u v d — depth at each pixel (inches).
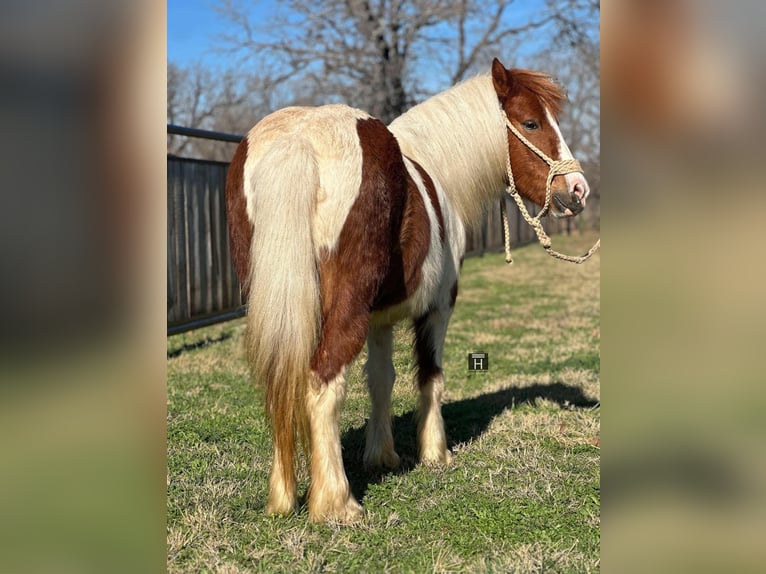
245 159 105.3
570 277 472.7
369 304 103.8
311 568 91.8
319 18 643.5
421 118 137.3
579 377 207.6
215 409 168.7
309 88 692.7
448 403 184.7
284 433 99.3
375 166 102.8
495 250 638.5
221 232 261.3
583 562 92.9
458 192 139.2
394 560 96.0
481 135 140.3
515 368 220.4
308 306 95.4
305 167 96.3
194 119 788.6
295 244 94.5
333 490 104.2
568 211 140.6
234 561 94.1
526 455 140.6
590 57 697.6
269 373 96.5
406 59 641.6
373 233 102.0
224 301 263.4
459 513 112.9
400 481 127.3
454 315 322.7
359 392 157.4
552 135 139.5
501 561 95.1
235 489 119.9
